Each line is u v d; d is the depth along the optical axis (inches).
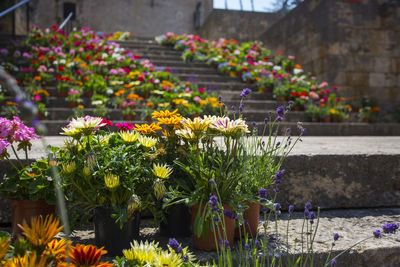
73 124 55.6
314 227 70.2
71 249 37.4
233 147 62.5
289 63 324.5
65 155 58.5
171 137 64.8
